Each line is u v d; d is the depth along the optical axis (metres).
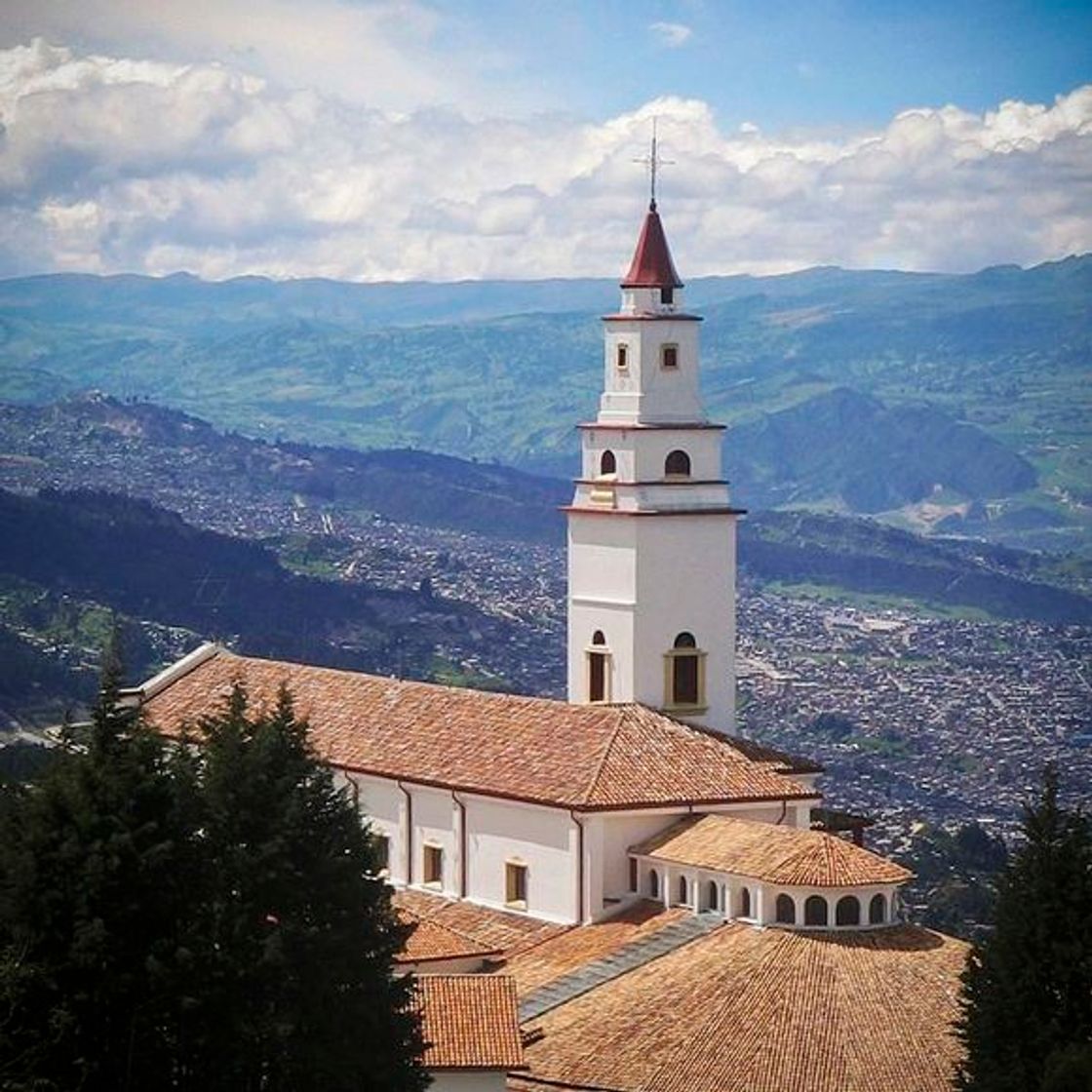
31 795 87.50
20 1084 82.31
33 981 83.88
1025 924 95.00
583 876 118.62
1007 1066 94.44
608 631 131.12
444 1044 101.50
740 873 113.25
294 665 144.12
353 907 91.19
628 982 110.56
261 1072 87.31
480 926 121.44
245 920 87.75
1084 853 95.44
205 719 102.19
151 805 87.50
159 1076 85.31
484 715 130.00
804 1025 105.31
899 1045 104.06
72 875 85.31
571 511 132.25
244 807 90.69
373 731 132.25
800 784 123.75
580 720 126.19
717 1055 104.50
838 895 111.56
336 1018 89.56
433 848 127.00
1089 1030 93.75
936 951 110.31
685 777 121.56
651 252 131.62
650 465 130.25
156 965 84.19
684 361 131.38
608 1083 104.31
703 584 131.00
